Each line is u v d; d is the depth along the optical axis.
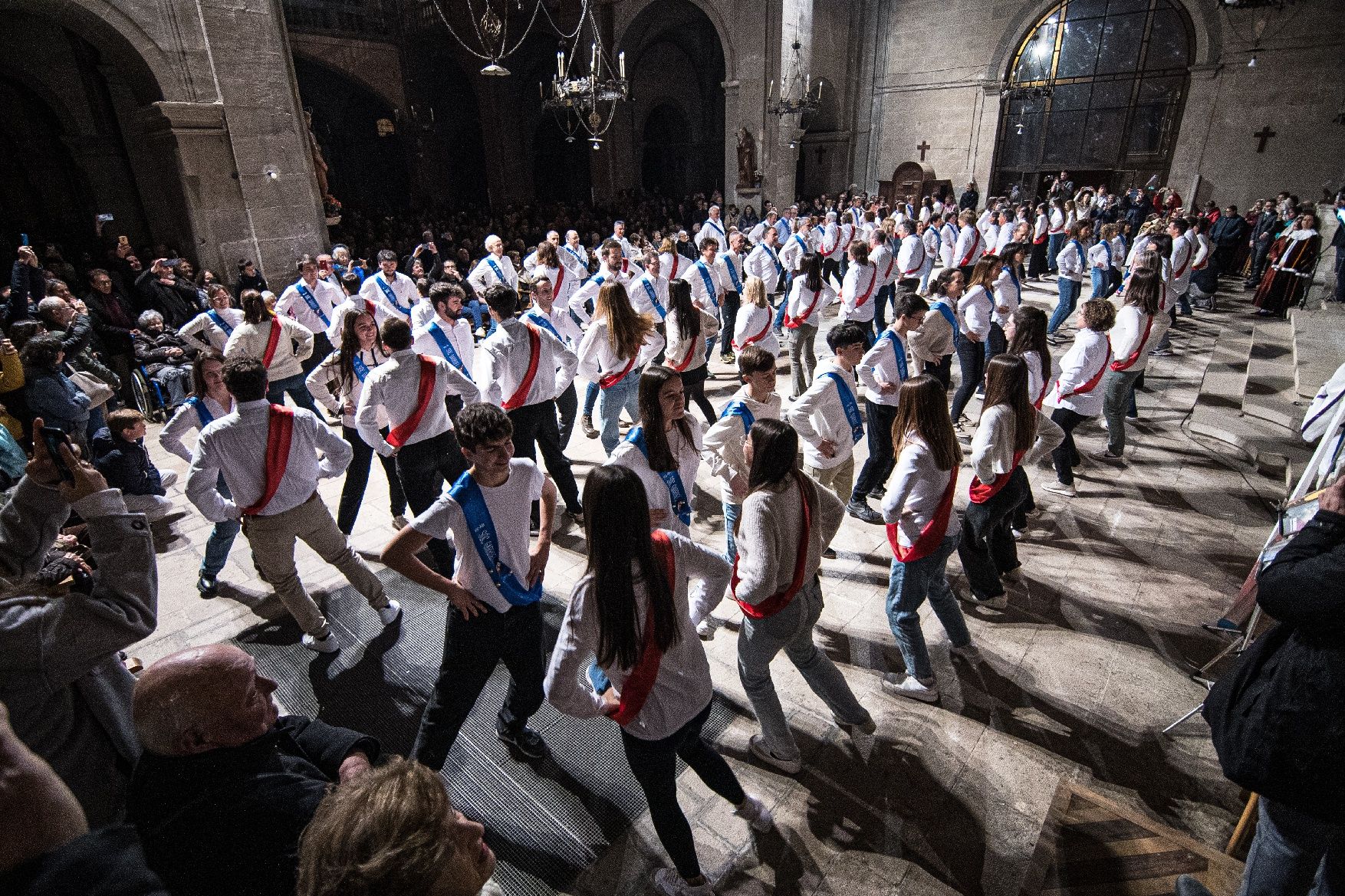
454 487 2.24
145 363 6.61
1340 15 13.62
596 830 2.45
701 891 2.12
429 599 3.78
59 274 8.47
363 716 2.98
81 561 2.41
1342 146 14.13
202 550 4.32
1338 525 1.46
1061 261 8.56
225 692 1.21
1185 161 15.90
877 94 19.81
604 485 1.66
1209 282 9.86
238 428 2.81
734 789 2.23
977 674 3.19
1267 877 1.69
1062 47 16.92
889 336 4.25
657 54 21.34
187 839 1.15
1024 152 18.19
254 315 5.09
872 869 2.28
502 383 3.99
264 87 8.58
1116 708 2.98
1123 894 2.01
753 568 2.18
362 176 23.66
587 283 6.31
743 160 16.48
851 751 2.78
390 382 3.46
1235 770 1.62
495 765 2.71
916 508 2.69
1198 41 15.20
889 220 11.55
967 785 2.61
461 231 16.47
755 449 2.17
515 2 18.47
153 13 7.65
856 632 3.51
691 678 1.94
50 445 1.57
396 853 0.90
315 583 3.93
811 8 16.61
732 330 8.10
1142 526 4.46
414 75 21.62
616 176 21.33
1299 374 6.23
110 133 11.80
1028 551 4.19
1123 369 5.01
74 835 0.91
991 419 3.12
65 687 1.61
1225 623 3.39
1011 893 2.21
